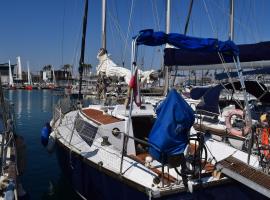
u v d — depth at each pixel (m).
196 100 10.95
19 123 17.91
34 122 18.33
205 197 4.76
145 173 5.07
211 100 9.11
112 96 9.37
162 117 4.64
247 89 10.22
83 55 8.66
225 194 4.88
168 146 4.51
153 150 4.59
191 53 7.54
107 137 6.20
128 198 4.99
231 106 10.17
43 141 9.17
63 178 8.20
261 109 10.13
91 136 6.59
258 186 4.53
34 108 26.02
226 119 8.10
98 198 5.77
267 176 4.73
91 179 5.89
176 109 4.59
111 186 5.34
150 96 12.20
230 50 5.90
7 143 5.88
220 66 7.68
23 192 6.97
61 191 7.61
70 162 6.58
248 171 4.84
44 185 7.95
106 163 5.57
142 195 4.70
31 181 8.21
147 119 6.95
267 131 6.42
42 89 56.09
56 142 7.62
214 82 12.73
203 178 4.86
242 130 7.43
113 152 5.95
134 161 5.52
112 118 6.87
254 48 6.96
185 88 15.58
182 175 4.67
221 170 4.94
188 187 4.64
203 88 9.89
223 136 7.82
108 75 8.88
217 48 5.82
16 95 42.75
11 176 4.91
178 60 7.73
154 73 8.77
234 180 4.89
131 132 6.14
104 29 10.27
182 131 4.58
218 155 6.00
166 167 5.20
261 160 5.46
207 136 6.89
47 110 24.61
